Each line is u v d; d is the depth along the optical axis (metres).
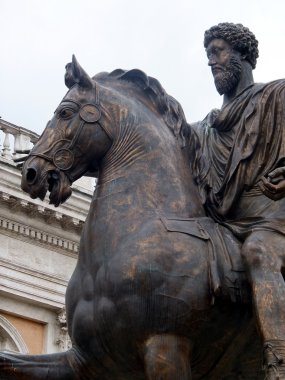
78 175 4.06
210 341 3.77
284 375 3.48
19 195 20.42
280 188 3.78
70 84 4.18
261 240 3.73
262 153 4.07
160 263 3.70
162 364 3.61
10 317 20.92
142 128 4.07
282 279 3.65
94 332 3.79
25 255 21.03
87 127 4.04
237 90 4.35
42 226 21.05
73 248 21.47
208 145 4.30
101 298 3.77
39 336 21.19
